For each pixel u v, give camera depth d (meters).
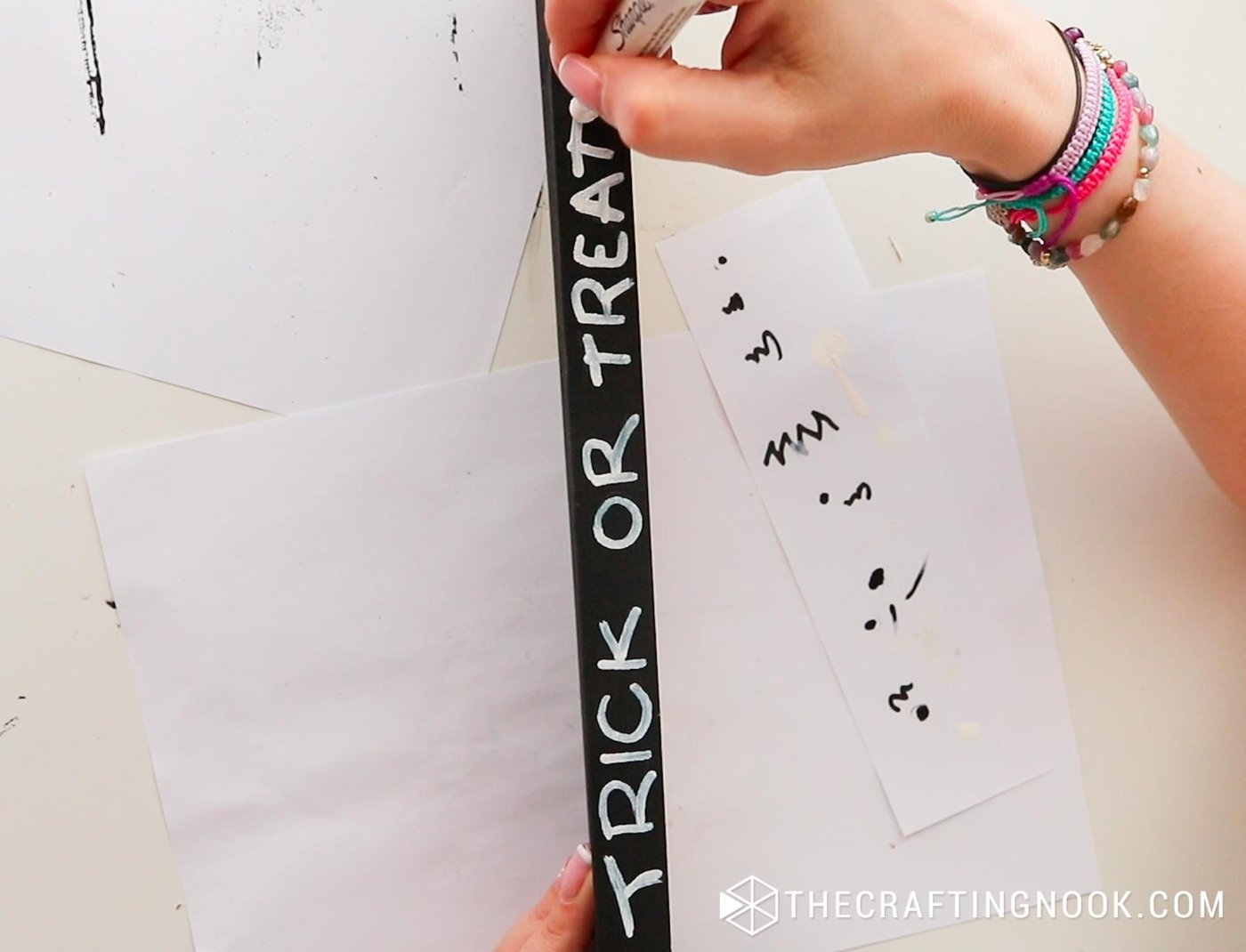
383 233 0.41
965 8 0.32
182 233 0.39
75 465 0.40
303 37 0.40
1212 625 0.48
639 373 0.35
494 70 0.41
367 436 0.41
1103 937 0.48
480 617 0.43
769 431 0.44
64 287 0.39
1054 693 0.47
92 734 0.41
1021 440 0.46
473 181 0.41
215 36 0.39
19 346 0.39
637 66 0.29
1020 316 0.46
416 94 0.41
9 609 0.40
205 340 0.40
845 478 0.45
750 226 0.44
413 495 0.42
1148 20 0.46
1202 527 0.47
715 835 0.45
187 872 0.42
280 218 0.40
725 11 0.42
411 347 0.41
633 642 0.35
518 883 0.44
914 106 0.32
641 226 0.43
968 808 0.46
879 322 0.45
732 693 0.45
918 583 0.45
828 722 0.45
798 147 0.31
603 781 0.35
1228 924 0.48
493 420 0.42
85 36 0.38
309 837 0.42
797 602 0.45
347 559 0.42
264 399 0.41
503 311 0.42
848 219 0.45
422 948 0.43
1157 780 0.48
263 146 0.40
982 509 0.46
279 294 0.40
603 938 0.36
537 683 0.43
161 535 0.40
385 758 0.43
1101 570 0.47
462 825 0.43
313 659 0.42
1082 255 0.39
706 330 0.44
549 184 0.35
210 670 0.41
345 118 0.40
